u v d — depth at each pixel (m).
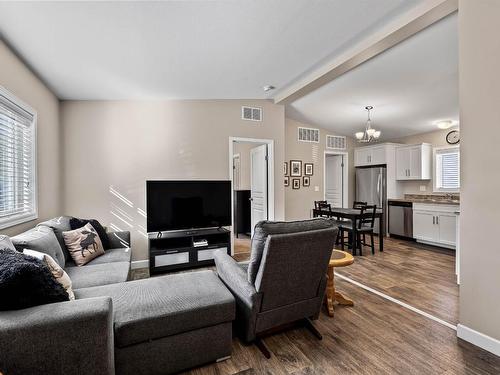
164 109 4.04
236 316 1.99
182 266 3.62
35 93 2.90
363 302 2.64
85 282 2.08
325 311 2.46
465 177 1.96
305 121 5.96
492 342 1.82
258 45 2.65
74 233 2.67
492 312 1.82
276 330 2.11
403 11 2.21
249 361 1.78
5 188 2.42
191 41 2.51
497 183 1.78
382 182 6.06
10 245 1.72
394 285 3.07
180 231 3.97
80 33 2.24
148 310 1.57
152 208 3.63
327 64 3.13
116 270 2.36
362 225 4.93
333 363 1.75
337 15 2.23
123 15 2.06
